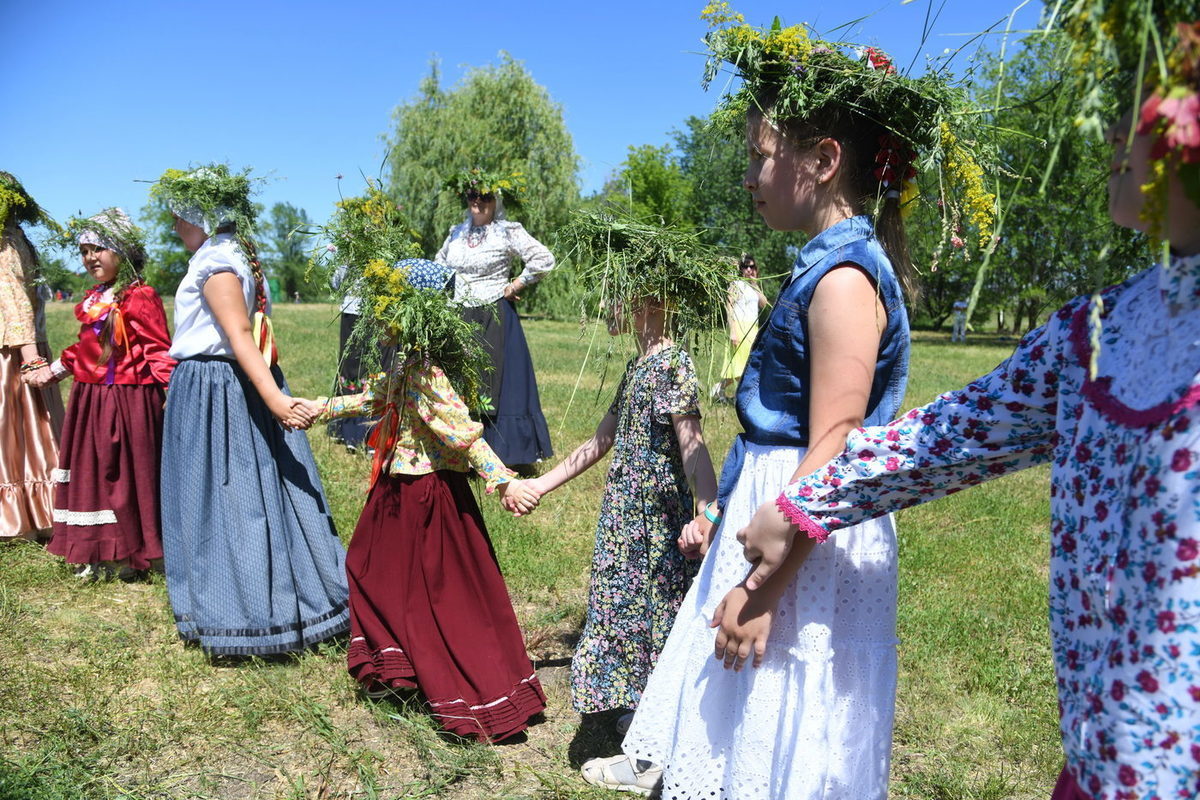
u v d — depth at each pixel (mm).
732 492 2211
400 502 3232
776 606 1950
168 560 3746
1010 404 1535
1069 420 1374
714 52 2100
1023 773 3006
